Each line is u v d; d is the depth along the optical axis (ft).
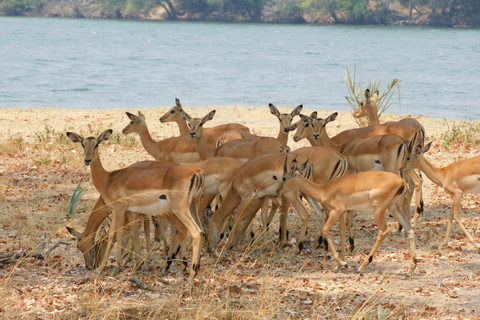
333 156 46.37
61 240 47.11
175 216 39.81
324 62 300.20
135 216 40.60
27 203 56.85
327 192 41.50
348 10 618.03
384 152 49.83
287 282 39.19
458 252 45.11
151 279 39.45
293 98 168.55
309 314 33.99
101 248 41.34
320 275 40.78
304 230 43.83
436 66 282.56
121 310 33.63
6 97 162.81
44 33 462.60
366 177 40.16
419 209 50.85
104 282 38.34
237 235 46.24
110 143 84.58
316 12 639.35
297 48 385.70
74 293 36.40
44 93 173.68
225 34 497.05
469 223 52.19
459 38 476.95
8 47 350.02
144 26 566.77
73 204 53.16
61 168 72.13
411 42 437.17
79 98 164.76
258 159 44.73
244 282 38.96
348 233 46.37
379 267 42.37
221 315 33.35
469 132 88.74
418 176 53.01
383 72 253.44
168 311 33.45
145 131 59.82
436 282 39.19
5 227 49.83
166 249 43.98
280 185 42.45
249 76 233.35
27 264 41.37
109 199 40.09
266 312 33.78
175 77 226.38
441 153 78.89
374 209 39.99
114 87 192.24
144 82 208.03
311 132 55.31
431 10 617.62
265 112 114.83
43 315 33.12
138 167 40.52
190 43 412.98
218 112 114.52
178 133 93.56
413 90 191.11
